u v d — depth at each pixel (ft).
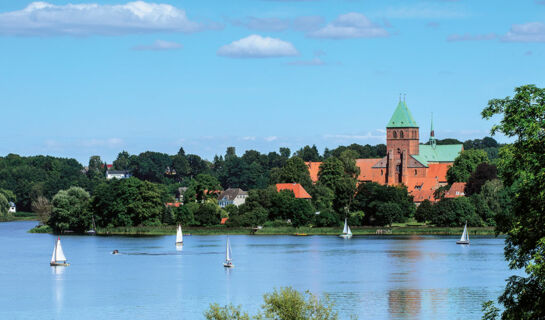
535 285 262.26
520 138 284.00
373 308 537.24
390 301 563.48
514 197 287.69
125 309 544.62
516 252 284.20
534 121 280.51
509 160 282.15
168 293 611.88
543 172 267.39
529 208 273.33
